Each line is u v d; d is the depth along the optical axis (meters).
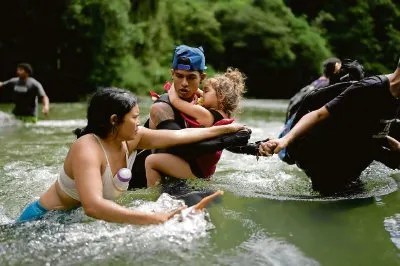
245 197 3.77
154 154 4.11
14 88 10.96
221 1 35.66
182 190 3.79
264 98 34.06
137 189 3.97
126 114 3.15
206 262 2.46
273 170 5.18
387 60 39.38
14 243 2.69
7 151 6.39
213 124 4.23
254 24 34.00
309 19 40.34
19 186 4.28
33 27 25.20
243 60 34.31
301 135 3.96
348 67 5.10
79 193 2.98
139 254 2.54
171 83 4.63
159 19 31.95
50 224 3.00
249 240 2.79
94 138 3.17
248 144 4.06
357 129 3.94
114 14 26.61
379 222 3.19
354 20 39.62
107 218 2.90
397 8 40.94
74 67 26.25
